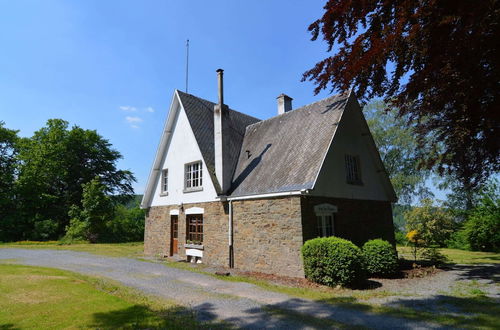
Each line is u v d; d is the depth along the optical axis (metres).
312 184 10.02
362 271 9.02
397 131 27.42
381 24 8.80
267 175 12.19
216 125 14.09
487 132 8.88
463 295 7.67
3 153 32.34
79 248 19.72
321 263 8.92
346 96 13.00
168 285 8.76
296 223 10.17
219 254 12.73
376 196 14.53
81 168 35.31
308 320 5.70
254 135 16.00
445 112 10.09
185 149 15.62
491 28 6.75
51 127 34.72
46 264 12.43
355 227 12.55
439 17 7.21
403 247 22.88
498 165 10.02
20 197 31.05
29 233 29.14
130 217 31.91
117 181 38.94
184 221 14.99
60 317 5.73
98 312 6.05
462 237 21.48
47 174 32.59
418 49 7.91
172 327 5.24
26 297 7.02
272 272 10.66
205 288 8.43
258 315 6.01
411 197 28.78
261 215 11.38
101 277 9.70
